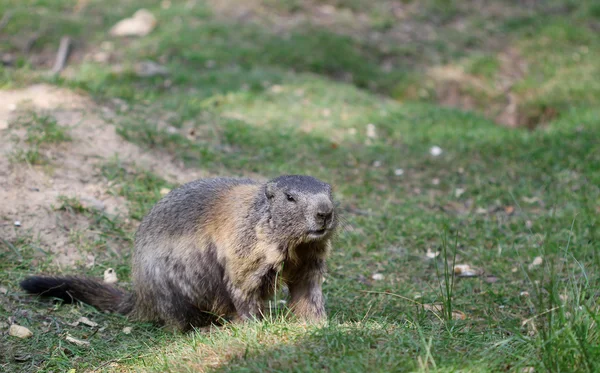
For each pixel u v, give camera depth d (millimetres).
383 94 20656
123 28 21609
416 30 24562
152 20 22062
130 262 9906
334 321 7203
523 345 6426
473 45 24094
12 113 12953
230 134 14680
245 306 7699
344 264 10461
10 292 8688
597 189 13297
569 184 13742
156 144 13359
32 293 8664
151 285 8234
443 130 16953
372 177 14023
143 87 17391
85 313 8609
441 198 13352
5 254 9500
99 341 7926
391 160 15055
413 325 7152
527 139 16328
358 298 9172
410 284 9805
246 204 7754
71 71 18438
